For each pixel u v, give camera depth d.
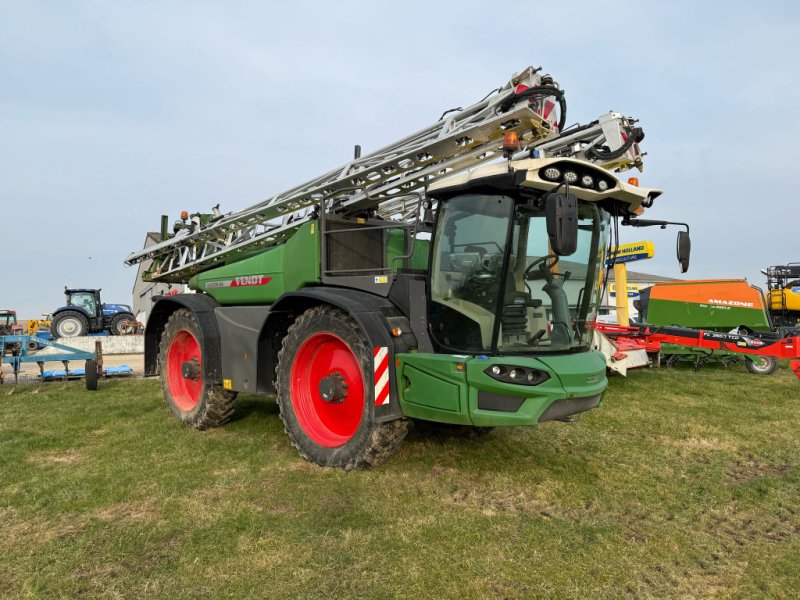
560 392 3.81
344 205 5.70
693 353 11.21
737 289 12.76
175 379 6.56
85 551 3.09
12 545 3.18
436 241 4.43
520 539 3.24
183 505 3.73
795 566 2.99
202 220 7.64
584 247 4.44
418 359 4.16
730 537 3.36
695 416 6.62
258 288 5.68
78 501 3.81
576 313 4.43
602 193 4.19
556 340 4.30
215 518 3.51
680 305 13.47
